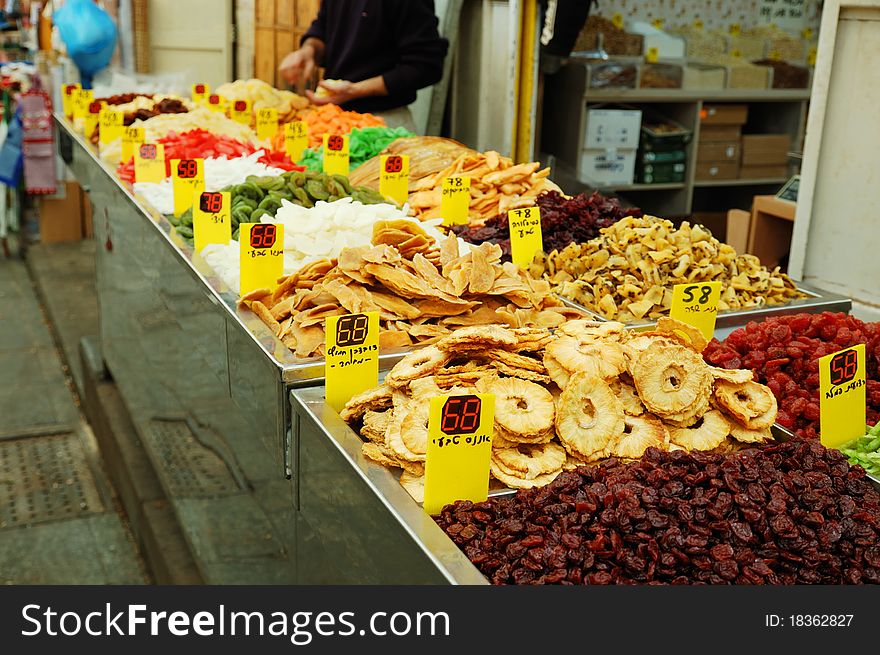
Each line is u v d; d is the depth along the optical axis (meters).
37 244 6.35
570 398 1.44
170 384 2.96
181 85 5.62
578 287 2.24
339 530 1.49
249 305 1.95
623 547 1.21
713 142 5.34
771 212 3.56
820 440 1.60
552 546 1.20
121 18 5.70
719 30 5.69
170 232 2.57
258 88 4.39
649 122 5.30
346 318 1.58
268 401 1.76
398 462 1.38
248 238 2.01
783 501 1.26
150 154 3.15
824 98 2.55
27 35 8.07
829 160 2.60
